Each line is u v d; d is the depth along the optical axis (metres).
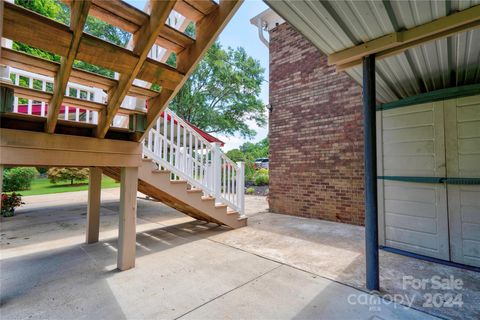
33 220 5.51
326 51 2.42
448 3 1.69
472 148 2.85
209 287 2.37
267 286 2.38
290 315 1.92
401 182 3.37
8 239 4.01
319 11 1.79
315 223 5.05
